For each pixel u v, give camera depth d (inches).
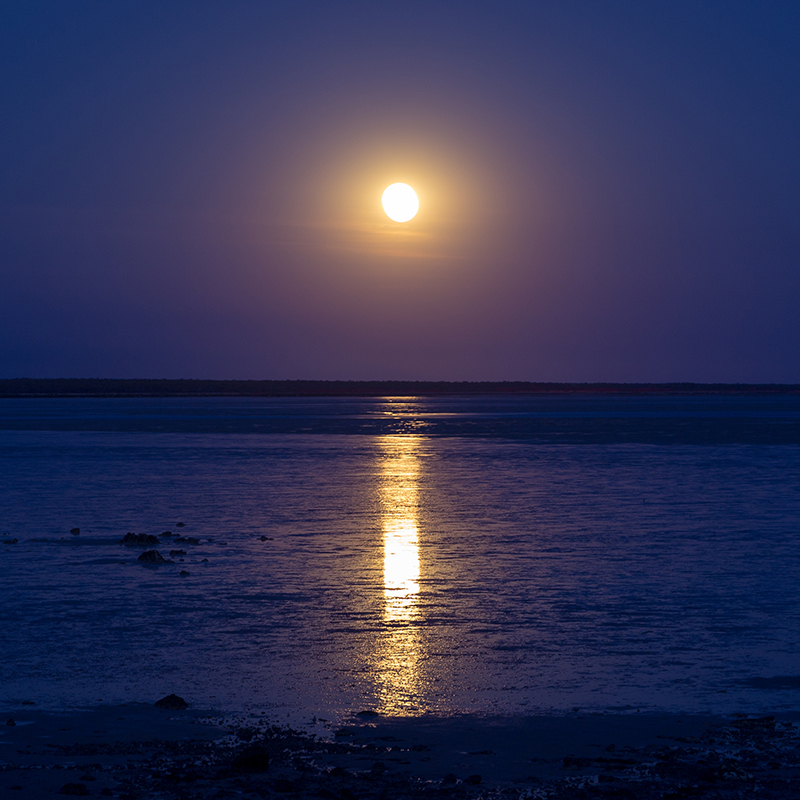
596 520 1000.2
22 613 587.8
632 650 500.7
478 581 679.1
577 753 354.0
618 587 658.2
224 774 328.2
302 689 436.5
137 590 654.5
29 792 305.7
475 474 1552.7
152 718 397.4
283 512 1073.5
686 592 643.5
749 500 1183.6
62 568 739.4
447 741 368.8
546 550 811.4
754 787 313.3
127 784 315.3
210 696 427.5
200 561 764.0
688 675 458.0
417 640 520.7
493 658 486.0
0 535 913.5
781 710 407.8
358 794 307.9
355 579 687.7
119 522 999.6
